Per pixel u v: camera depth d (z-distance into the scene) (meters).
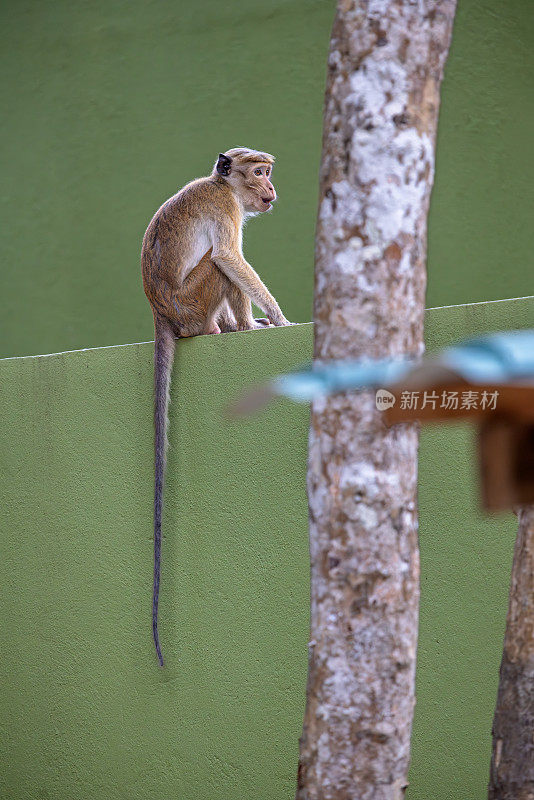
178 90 11.80
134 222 11.93
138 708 6.33
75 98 12.27
